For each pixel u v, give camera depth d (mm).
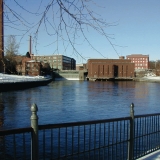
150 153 7527
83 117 25250
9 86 61344
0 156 11844
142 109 32656
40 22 4230
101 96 50406
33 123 4281
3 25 4523
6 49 4984
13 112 27281
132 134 6625
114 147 12758
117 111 29781
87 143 14055
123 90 69875
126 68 150375
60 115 26125
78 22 4309
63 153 12484
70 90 67000
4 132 3924
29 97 45625
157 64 169750
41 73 100938
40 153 12445
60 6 4156
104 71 149875
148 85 100812
